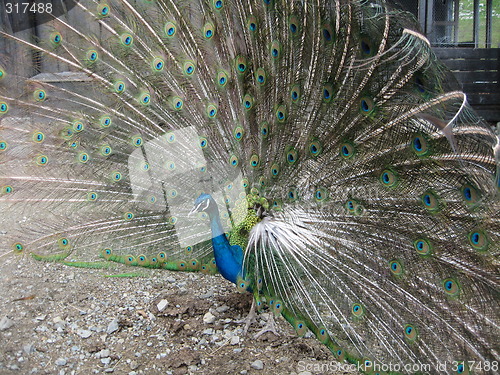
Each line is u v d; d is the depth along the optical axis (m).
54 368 2.00
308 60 2.01
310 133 2.03
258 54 2.13
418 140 1.80
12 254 2.31
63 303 2.43
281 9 2.04
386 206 1.89
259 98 2.13
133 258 2.31
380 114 1.87
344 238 1.94
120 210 2.32
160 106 2.28
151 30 2.23
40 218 2.32
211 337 2.23
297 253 1.97
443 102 1.78
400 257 1.84
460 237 1.77
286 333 2.27
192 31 2.21
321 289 1.91
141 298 2.51
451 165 1.76
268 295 2.00
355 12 1.88
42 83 2.30
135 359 2.08
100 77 2.28
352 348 1.80
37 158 2.30
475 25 5.62
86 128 2.32
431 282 1.79
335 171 1.99
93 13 2.23
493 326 1.68
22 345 2.11
